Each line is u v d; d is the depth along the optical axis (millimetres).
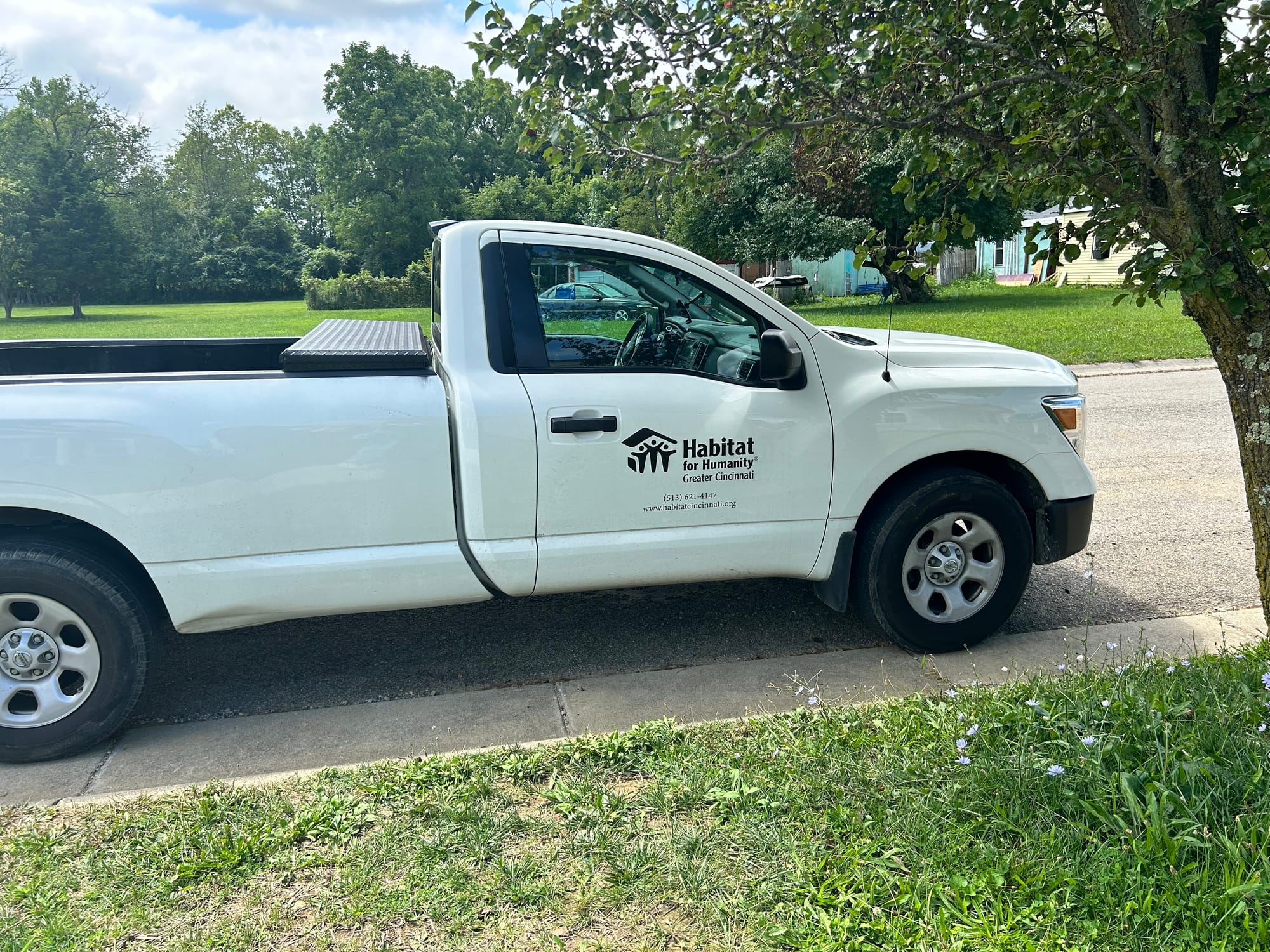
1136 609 4770
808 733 3244
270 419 3506
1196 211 3078
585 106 3051
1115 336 16531
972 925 2281
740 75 3061
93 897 2545
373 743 3584
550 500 3732
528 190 72125
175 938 2389
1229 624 4500
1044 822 2627
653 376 3850
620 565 3877
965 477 4125
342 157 69250
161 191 78500
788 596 5059
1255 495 3438
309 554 3609
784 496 3990
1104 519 6383
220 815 2910
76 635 3512
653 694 3908
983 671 4051
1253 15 2873
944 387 4121
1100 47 3252
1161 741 2887
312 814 2857
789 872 2529
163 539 3457
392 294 54281
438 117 72312
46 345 4703
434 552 3715
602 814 2834
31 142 52406
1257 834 2443
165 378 3512
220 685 4164
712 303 3951
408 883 2566
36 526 3547
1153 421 9617
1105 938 2225
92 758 3531
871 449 4051
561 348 3797
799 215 29516
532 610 4957
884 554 4090
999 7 2865
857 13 2971
